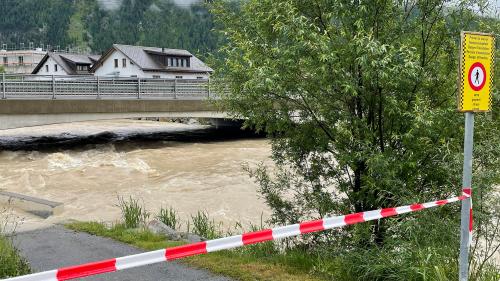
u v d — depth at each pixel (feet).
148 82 89.15
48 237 30.37
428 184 23.93
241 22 28.48
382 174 22.47
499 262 22.39
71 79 81.05
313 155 27.45
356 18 23.21
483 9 23.84
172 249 13.52
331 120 25.03
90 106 82.33
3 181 58.85
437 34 24.86
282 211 28.60
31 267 23.72
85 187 55.72
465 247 15.26
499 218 20.24
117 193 52.44
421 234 19.72
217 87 28.07
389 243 20.29
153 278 20.80
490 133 21.98
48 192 53.31
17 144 88.94
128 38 586.04
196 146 89.61
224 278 20.45
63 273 11.71
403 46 21.17
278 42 24.21
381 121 24.44
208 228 34.42
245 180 57.47
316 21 24.49
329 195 26.84
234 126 123.85
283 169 31.68
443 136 22.63
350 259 20.31
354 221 16.71
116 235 30.14
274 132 27.94
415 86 23.43
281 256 23.22
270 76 21.97
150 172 64.18
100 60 224.94
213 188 53.83
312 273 20.62
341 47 22.44
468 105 14.17
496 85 23.13
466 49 13.94
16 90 75.87
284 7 22.98
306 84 23.50
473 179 19.75
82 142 92.63
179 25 615.57
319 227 16.16
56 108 78.95
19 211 42.93
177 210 45.24
